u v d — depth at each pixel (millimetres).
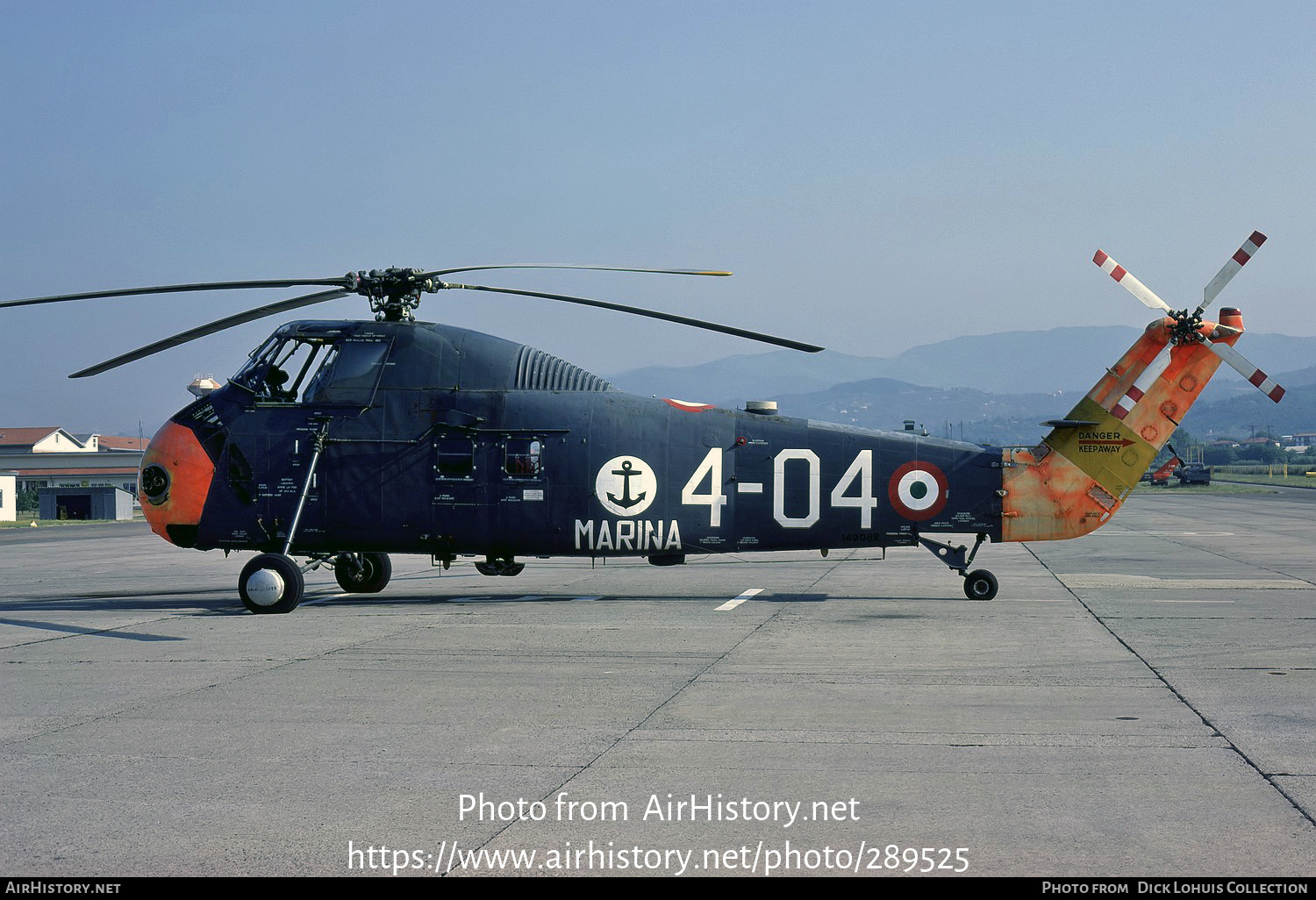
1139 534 37281
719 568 24375
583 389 17750
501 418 17172
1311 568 23938
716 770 7480
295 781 7297
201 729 8742
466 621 15195
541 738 8398
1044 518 17297
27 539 43375
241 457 17234
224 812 6645
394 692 10164
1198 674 10898
